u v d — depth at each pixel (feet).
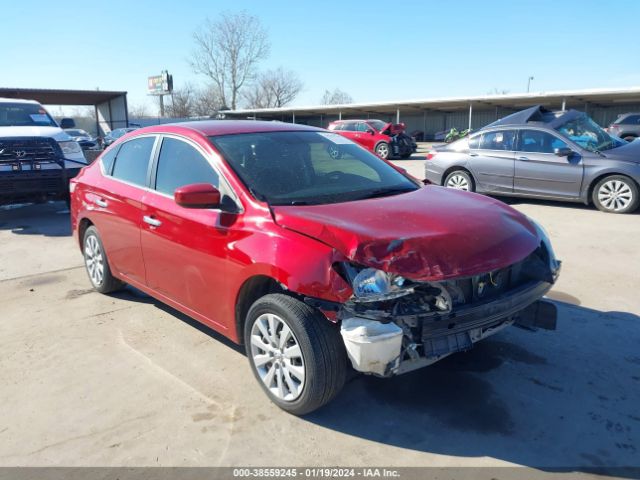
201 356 12.87
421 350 9.26
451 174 33.96
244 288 10.79
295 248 9.64
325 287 9.15
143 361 12.67
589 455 9.06
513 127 31.58
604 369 11.84
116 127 119.85
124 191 14.51
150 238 13.39
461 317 9.36
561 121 30.81
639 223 25.84
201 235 11.56
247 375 11.91
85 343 13.73
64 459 9.20
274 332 10.21
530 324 11.41
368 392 11.10
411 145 76.43
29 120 32.30
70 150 30.14
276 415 10.36
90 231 16.92
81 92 108.47
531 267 11.10
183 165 12.84
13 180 27.81
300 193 11.55
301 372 9.72
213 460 9.10
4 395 11.30
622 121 73.97
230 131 13.19
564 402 10.61
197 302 12.31
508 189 31.68
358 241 9.18
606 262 19.56
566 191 29.53
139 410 10.61
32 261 21.84
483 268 9.29
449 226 10.01
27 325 15.01
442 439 9.55
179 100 213.66
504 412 10.31
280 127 14.28
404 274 8.85
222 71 195.00
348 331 8.95
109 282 16.72
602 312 14.92
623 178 27.68
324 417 10.27
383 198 11.86
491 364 12.14
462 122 150.30
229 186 11.43
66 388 11.51
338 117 167.53
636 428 9.76
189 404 10.79
